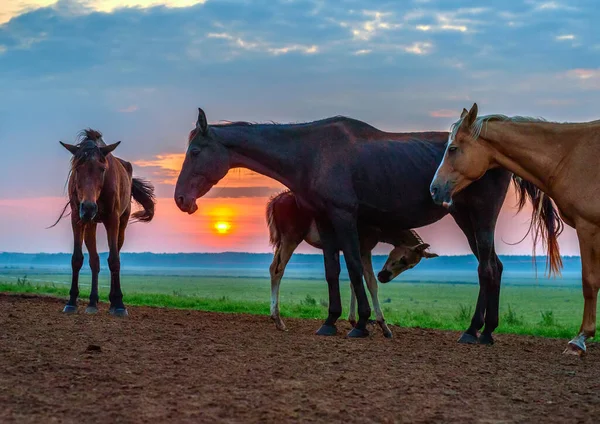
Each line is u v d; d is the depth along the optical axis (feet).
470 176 30.71
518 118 30.63
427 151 34.55
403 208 34.37
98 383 20.31
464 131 30.58
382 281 40.73
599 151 28.48
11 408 17.30
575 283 408.05
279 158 34.63
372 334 36.63
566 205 29.14
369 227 37.29
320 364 24.56
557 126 29.45
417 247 39.93
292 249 39.83
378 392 20.45
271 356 25.90
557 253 33.19
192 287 192.54
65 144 39.04
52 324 32.50
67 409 17.42
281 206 39.70
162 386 20.26
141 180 49.62
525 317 77.36
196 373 22.25
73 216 40.32
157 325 34.50
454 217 34.73
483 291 33.32
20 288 66.28
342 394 20.04
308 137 34.88
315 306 66.03
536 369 25.26
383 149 34.32
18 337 27.94
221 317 42.09
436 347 30.83
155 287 187.32
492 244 33.45
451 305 112.68
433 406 19.07
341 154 34.27
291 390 20.29
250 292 152.05
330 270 35.70
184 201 34.65
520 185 33.50
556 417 18.28
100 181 38.11
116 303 40.52
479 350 30.27
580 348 28.71
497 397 20.39
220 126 35.47
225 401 18.70
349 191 33.91
